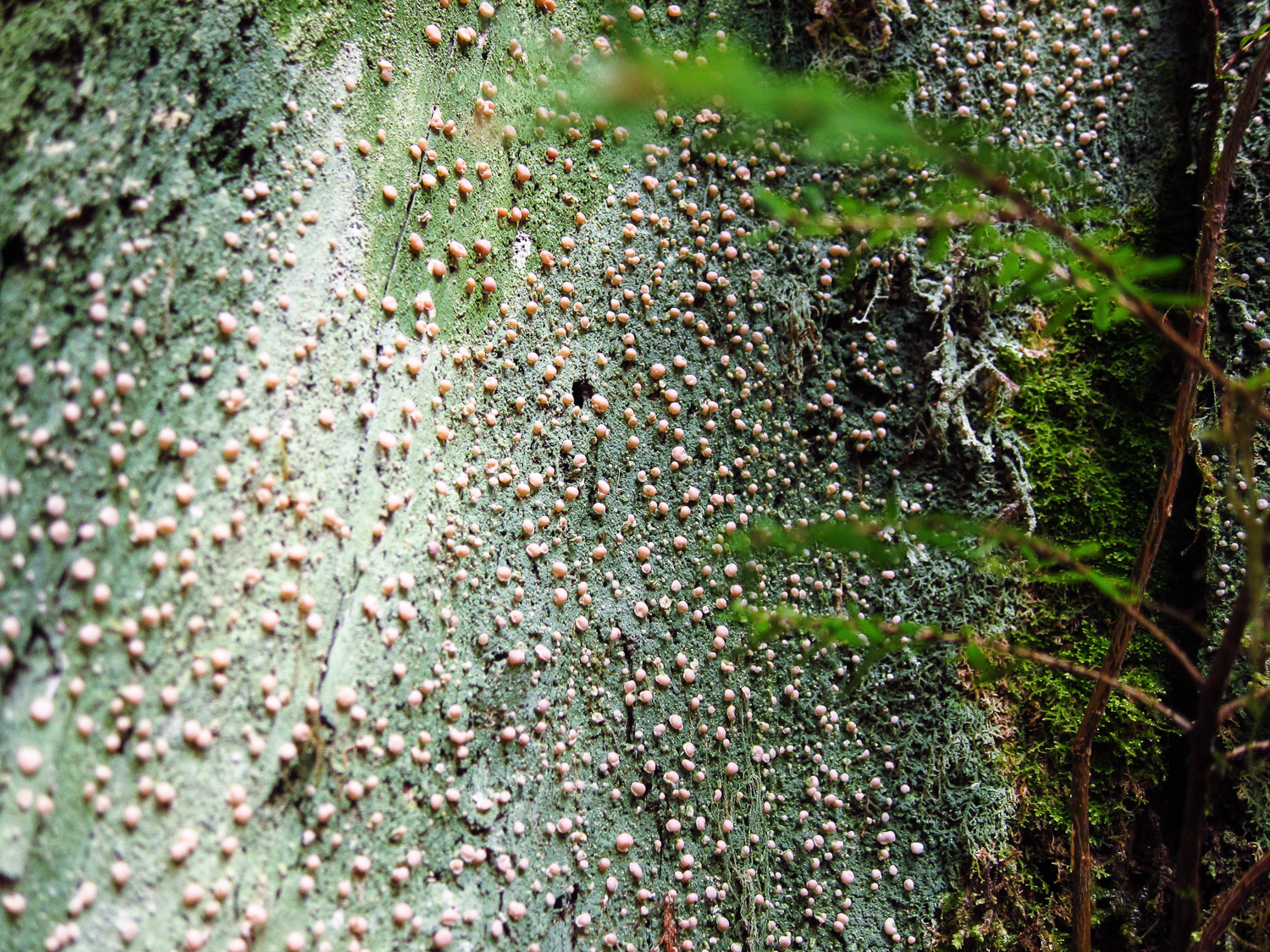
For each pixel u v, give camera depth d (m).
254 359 0.22
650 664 0.24
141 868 0.21
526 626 0.24
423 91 0.23
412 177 0.23
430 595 0.23
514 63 0.24
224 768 0.21
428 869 0.22
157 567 0.21
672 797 0.24
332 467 0.22
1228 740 0.24
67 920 0.20
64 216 0.21
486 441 0.24
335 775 0.22
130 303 0.21
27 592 0.20
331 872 0.22
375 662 0.22
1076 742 0.23
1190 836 0.21
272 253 0.22
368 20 0.23
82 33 0.21
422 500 0.23
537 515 0.24
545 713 0.23
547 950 0.23
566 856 0.23
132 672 0.21
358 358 0.23
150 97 0.21
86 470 0.21
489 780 0.23
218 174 0.22
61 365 0.21
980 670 0.23
